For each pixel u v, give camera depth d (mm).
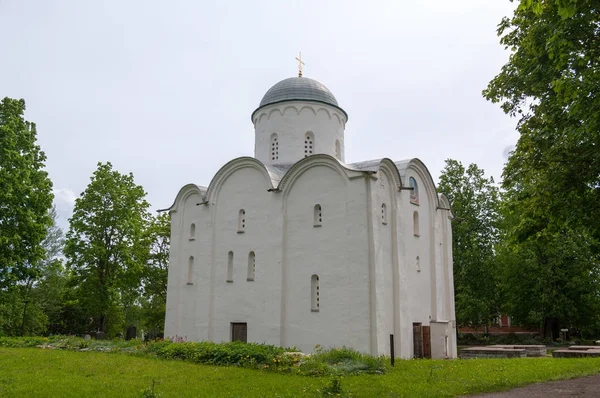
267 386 14219
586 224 16016
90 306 36688
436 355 28562
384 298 24750
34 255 32469
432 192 31516
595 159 14992
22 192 31531
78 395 12891
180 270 32438
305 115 32469
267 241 28016
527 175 17422
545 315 42844
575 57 14242
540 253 43188
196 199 32594
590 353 24516
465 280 43500
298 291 26344
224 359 19188
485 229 45125
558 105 15656
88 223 37812
